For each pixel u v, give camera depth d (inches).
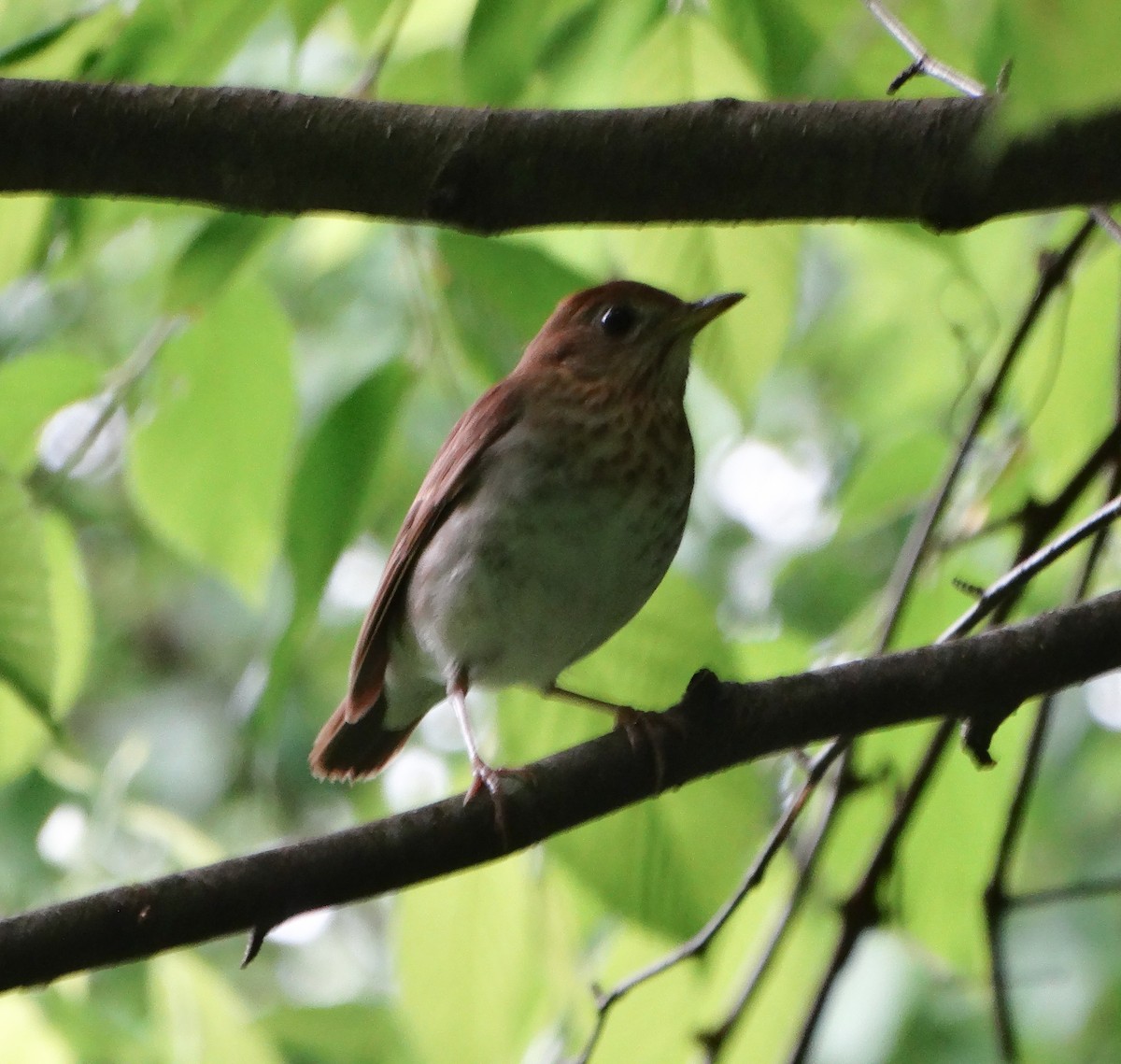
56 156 223.0
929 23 283.4
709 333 306.8
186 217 293.1
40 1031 292.0
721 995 312.0
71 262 289.3
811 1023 288.5
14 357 360.2
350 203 223.8
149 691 721.0
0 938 223.5
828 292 546.0
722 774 276.8
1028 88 103.6
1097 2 99.4
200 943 232.1
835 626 468.4
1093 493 383.6
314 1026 356.2
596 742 256.2
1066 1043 458.3
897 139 209.2
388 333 442.0
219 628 737.6
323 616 571.5
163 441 310.3
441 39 304.3
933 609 319.0
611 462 318.7
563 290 294.5
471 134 218.1
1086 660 247.6
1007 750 317.1
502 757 301.1
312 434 281.3
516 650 320.8
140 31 253.4
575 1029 301.3
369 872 239.8
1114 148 198.4
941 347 438.9
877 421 465.4
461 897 282.0
